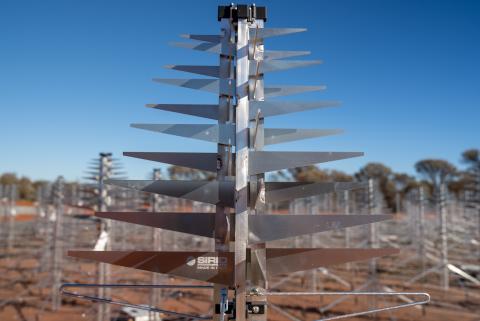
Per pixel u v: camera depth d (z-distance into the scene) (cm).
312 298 1592
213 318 332
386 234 2542
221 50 383
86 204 1091
